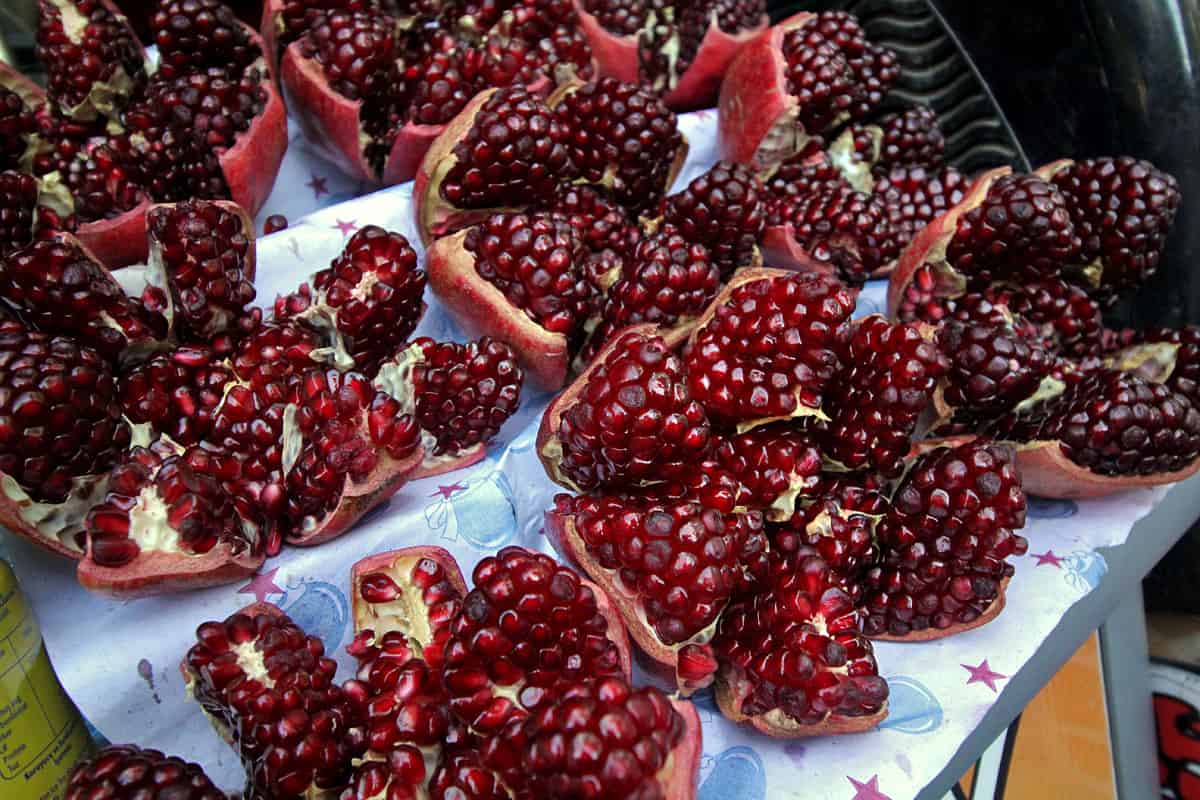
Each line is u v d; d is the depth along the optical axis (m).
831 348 0.26
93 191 0.29
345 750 0.22
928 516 0.26
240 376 0.26
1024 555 0.30
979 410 0.30
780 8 0.49
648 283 0.29
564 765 0.17
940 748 0.24
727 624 0.25
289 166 0.36
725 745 0.24
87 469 0.23
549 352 0.28
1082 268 0.36
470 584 0.27
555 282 0.28
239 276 0.27
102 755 0.20
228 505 0.23
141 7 0.40
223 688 0.21
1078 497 0.31
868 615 0.27
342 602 0.25
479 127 0.29
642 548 0.22
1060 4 0.38
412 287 0.28
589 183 0.34
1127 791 0.30
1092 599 0.29
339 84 0.32
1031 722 0.29
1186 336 0.33
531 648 0.21
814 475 0.26
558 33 0.37
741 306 0.26
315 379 0.25
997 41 0.41
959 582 0.26
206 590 0.23
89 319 0.24
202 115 0.30
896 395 0.26
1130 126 0.37
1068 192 0.36
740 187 0.32
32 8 0.43
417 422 0.26
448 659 0.21
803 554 0.24
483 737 0.21
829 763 0.24
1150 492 0.31
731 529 0.24
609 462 0.24
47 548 0.23
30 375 0.21
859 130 0.41
